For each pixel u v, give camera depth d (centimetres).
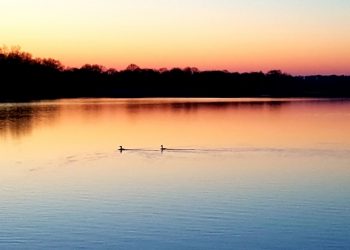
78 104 14362
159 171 4300
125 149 5453
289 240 2605
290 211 3097
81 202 3278
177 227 2784
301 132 6956
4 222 2869
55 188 3650
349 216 2994
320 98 19962
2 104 13525
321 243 2564
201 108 12588
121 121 8712
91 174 4150
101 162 4712
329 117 9438
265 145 5747
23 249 2481
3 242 2569
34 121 8550
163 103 15500
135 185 3762
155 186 3738
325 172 4272
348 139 6238
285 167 4478
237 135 6656
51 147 5575
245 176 4103
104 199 3350
